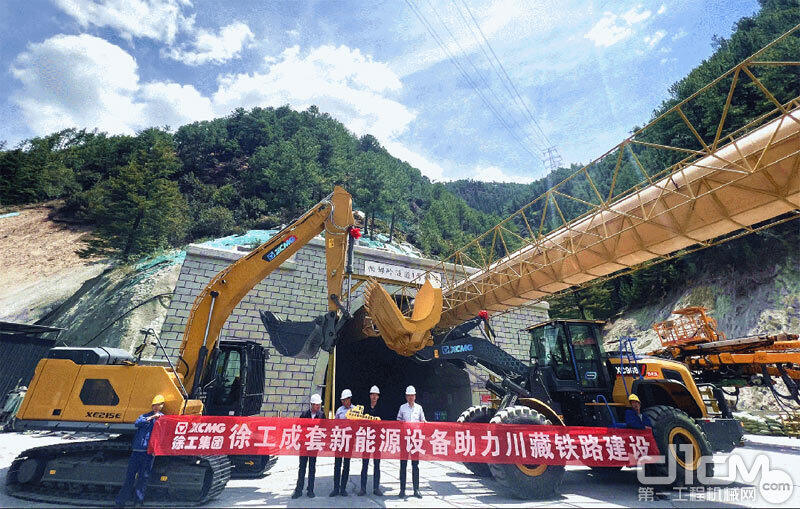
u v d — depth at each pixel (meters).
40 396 6.28
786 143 6.67
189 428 6.11
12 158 82.38
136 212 45.75
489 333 9.44
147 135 107.19
